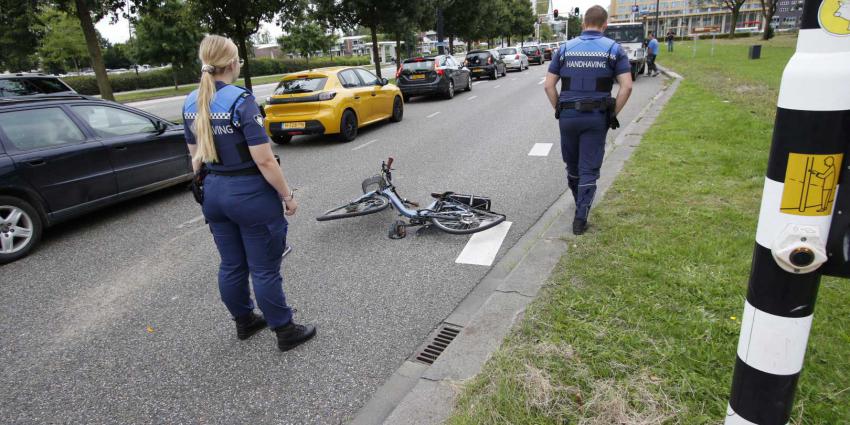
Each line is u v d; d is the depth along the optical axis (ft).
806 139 3.93
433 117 43.52
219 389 9.37
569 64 13.99
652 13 401.29
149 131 21.30
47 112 17.89
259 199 9.16
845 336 8.40
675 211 15.01
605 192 17.31
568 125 14.10
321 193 22.11
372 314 11.62
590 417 7.25
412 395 8.21
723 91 41.27
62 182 17.61
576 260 12.24
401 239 15.98
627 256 12.19
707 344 8.59
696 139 24.39
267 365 10.00
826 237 4.11
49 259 16.15
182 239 17.42
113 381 9.81
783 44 119.44
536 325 9.63
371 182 16.75
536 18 204.33
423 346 10.30
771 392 4.66
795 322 4.38
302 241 16.38
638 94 46.42
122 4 38.27
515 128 34.63
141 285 13.99
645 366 8.18
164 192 23.61
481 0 101.09
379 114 38.88
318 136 38.32
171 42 108.27
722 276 10.83
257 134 8.67
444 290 12.55
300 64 166.20
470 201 16.55
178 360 10.37
